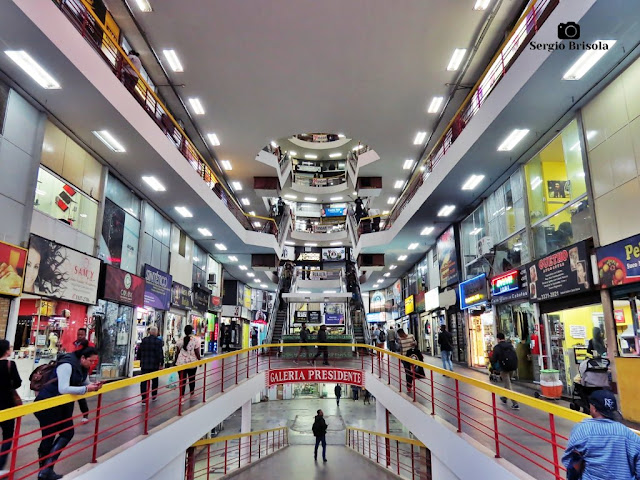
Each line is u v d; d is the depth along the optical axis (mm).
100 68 8086
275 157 20375
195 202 14562
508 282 11633
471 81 12844
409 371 8766
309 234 34875
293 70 12281
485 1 9797
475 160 11102
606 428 2418
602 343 8312
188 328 8789
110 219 11875
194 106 14273
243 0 9688
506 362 7848
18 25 6297
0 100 7621
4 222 7711
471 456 5137
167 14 10180
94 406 7301
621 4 5879
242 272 27391
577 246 8570
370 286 33500
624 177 7492
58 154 9438
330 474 11391
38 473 3830
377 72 12398
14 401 4137
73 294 9586
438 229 17828
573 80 7711
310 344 12695
